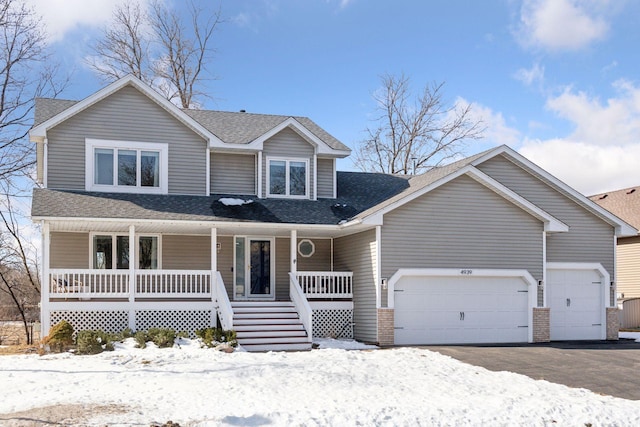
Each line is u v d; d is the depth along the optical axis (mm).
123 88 21781
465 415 10648
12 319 32312
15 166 28625
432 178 22594
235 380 12727
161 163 21969
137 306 19281
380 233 20156
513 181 23312
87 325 19016
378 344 19844
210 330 17953
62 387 11836
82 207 19078
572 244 23297
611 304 23406
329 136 25453
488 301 21281
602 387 13492
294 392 11867
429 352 17359
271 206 22344
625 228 23594
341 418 10062
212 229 20219
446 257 20719
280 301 22719
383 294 20047
